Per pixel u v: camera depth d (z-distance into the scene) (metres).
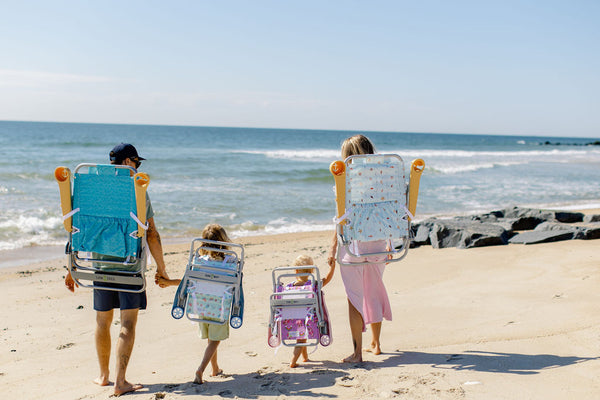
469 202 21.19
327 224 16.41
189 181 25.48
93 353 5.28
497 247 10.25
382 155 3.97
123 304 4.01
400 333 5.24
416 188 4.07
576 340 4.45
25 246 12.45
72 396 3.93
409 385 3.60
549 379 3.57
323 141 96.50
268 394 3.64
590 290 6.33
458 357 4.21
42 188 21.02
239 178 27.34
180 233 14.50
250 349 5.10
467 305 6.20
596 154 62.47
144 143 67.38
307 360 4.56
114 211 3.88
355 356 4.34
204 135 114.12
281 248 12.02
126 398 3.76
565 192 24.48
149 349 5.27
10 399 4.00
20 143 53.12
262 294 7.59
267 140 96.81
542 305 5.85
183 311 4.00
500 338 4.75
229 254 4.10
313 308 4.16
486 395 3.34
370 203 4.02
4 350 5.41
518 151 68.44
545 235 10.54
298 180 27.30
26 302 7.61
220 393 3.72
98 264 4.02
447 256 9.73
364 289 4.45
